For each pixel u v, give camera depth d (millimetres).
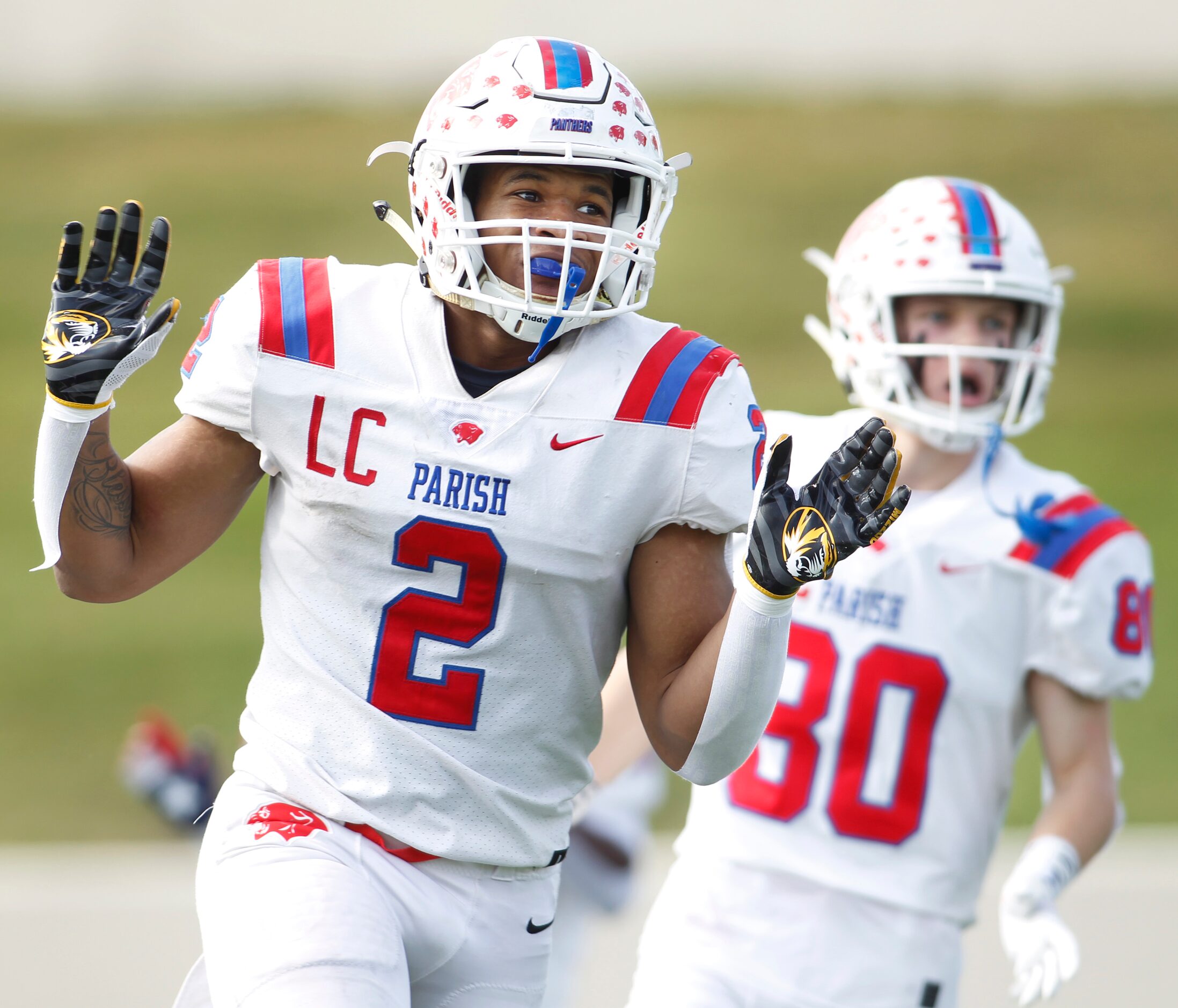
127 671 33406
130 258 8422
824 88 92938
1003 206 12727
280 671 8797
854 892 11508
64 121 86188
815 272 66438
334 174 77938
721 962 11430
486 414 8484
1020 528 12008
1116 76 94125
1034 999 11391
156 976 18031
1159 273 67875
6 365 56406
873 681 11781
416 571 8500
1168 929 17828
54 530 8430
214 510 8875
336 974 7875
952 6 97688
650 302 62594
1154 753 29016
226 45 97938
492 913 8852
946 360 12453
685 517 8602
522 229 8312
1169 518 43469
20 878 19406
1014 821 25297
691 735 8641
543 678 8703
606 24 101875
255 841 8516
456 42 99875
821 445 12250
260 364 8508
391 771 8570
